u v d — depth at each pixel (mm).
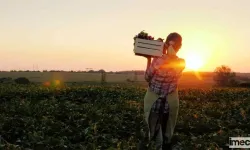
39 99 24984
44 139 11188
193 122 13945
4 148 9906
